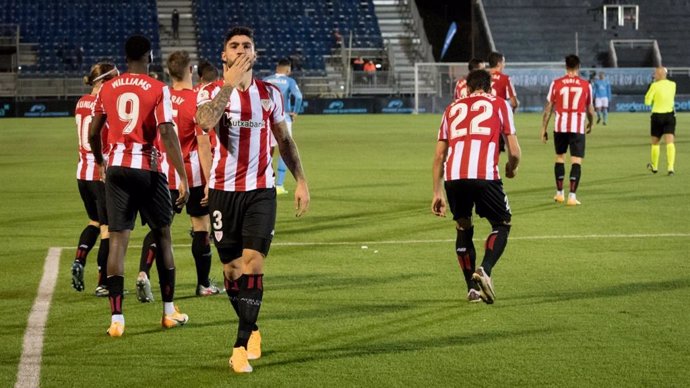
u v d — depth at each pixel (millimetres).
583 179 32656
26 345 11781
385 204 26266
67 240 20328
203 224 14766
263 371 10617
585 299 14164
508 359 10992
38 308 13875
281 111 11320
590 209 24688
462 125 14352
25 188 30953
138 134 12539
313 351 11438
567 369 10570
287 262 17484
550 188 29922
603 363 10789
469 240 14414
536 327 12500
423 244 19500
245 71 10672
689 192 28516
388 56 88938
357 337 12078
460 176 14180
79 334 12352
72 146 49594
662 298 14180
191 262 17719
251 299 10727
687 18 94500
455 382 10125
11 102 78188
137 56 12648
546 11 93750
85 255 14844
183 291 15117
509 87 26859
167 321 12648
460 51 102938
